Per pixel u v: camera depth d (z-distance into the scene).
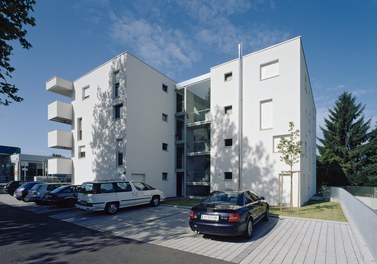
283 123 14.12
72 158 19.81
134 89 16.66
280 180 13.80
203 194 19.14
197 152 18.44
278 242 6.48
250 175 15.04
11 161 36.56
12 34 8.48
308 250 5.84
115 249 5.98
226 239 6.77
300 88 13.77
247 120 15.55
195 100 20.91
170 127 19.70
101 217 10.23
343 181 31.64
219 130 16.89
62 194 13.42
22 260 5.27
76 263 5.07
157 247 6.12
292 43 14.22
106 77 17.64
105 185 11.02
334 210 11.77
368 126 33.97
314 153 26.27
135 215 10.58
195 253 5.64
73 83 20.75
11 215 11.09
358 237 6.89
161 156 18.42
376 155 32.06
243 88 15.94
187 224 8.75
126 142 15.67
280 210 11.59
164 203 14.27
